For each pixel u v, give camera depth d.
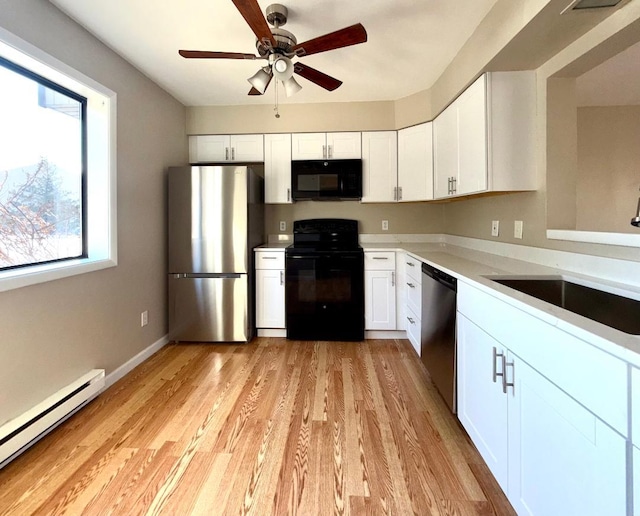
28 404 1.76
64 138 2.20
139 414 2.02
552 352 0.99
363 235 3.90
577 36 1.67
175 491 1.44
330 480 1.50
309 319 3.30
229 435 1.82
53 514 1.32
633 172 3.43
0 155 1.80
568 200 1.93
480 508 1.35
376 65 2.69
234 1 1.51
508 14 1.73
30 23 1.77
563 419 0.94
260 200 3.56
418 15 2.02
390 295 3.28
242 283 3.15
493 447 1.39
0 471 1.55
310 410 2.06
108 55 2.36
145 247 2.85
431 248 3.46
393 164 3.50
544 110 1.96
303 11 1.98
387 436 1.80
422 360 2.52
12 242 1.87
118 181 2.48
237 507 1.36
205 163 3.62
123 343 2.56
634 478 0.71
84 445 1.74
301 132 3.55
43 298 1.85
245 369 2.65
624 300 1.31
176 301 3.18
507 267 1.98
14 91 1.87
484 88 2.07
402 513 1.33
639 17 1.38
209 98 3.36
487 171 2.06
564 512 0.94
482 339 1.50
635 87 2.97
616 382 0.75
